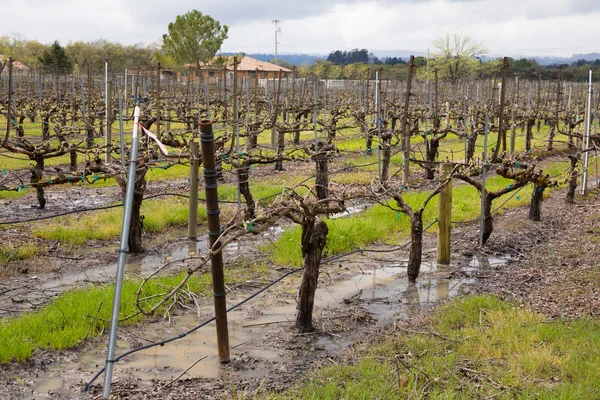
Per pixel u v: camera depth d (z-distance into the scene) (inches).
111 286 351.6
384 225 524.7
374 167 867.4
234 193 634.2
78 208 586.9
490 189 704.4
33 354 272.1
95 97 1385.3
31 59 2349.9
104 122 893.2
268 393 237.5
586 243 469.4
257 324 316.2
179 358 274.1
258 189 675.4
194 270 246.1
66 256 439.5
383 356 266.4
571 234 507.8
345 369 251.1
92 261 431.5
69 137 1072.8
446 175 416.5
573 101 1485.0
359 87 1624.0
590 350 263.3
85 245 470.0
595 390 226.4
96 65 2240.4
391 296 364.8
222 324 264.2
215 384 247.0
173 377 254.4
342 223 494.0
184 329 308.3
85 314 306.2
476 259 444.1
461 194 674.2
